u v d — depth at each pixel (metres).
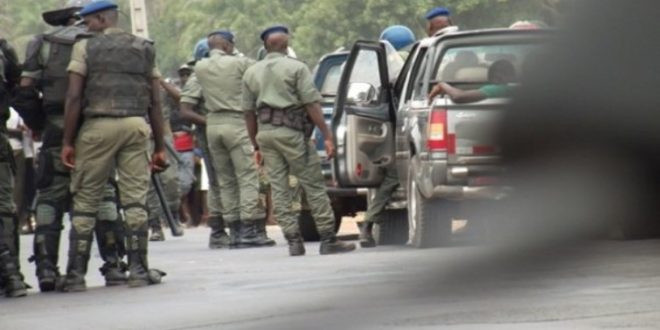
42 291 21.62
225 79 32.69
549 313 13.78
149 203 37.44
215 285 21.06
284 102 27.70
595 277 15.11
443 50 27.30
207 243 35.72
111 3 21.50
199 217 47.31
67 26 21.98
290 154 27.73
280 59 27.86
